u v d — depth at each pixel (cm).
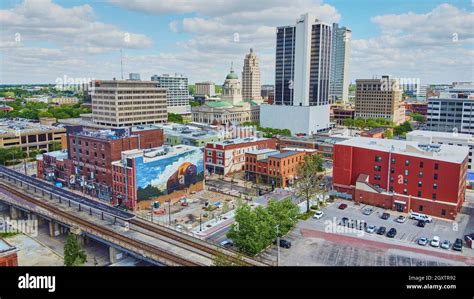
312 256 7569
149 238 7869
